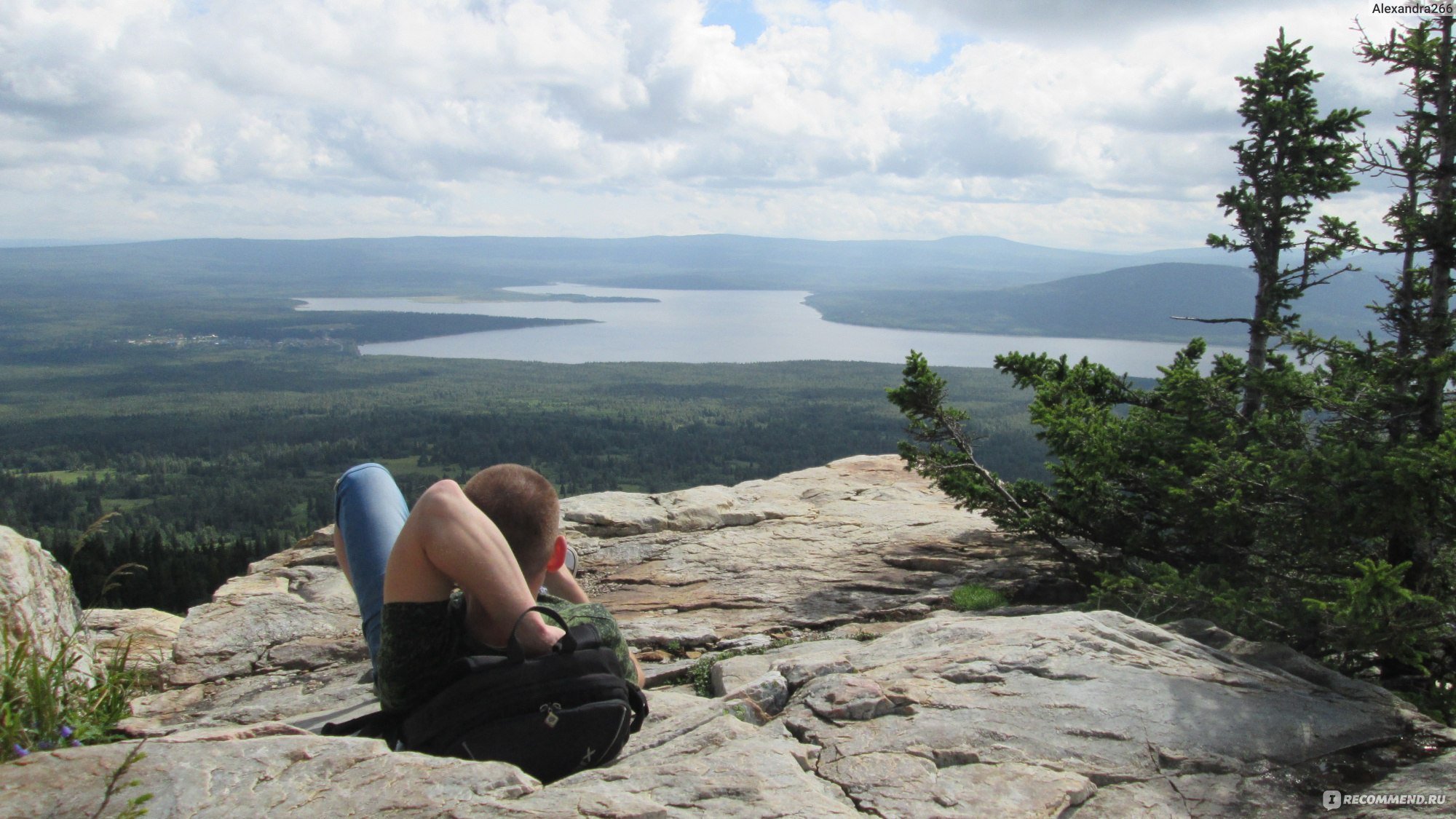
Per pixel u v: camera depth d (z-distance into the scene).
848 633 7.61
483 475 2.92
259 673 7.18
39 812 2.17
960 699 3.64
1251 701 3.75
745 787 2.65
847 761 3.08
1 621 3.83
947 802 2.80
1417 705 5.29
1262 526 6.88
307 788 2.34
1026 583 8.87
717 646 7.59
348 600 8.58
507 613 2.55
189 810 2.20
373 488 3.38
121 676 4.29
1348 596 5.76
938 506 12.16
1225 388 8.30
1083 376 10.51
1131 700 3.67
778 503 12.35
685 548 10.42
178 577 54.00
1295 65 10.28
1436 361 6.28
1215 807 2.96
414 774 2.38
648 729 3.57
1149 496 8.40
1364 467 6.12
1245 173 10.69
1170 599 6.67
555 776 2.66
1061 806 2.83
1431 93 7.04
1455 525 5.93
